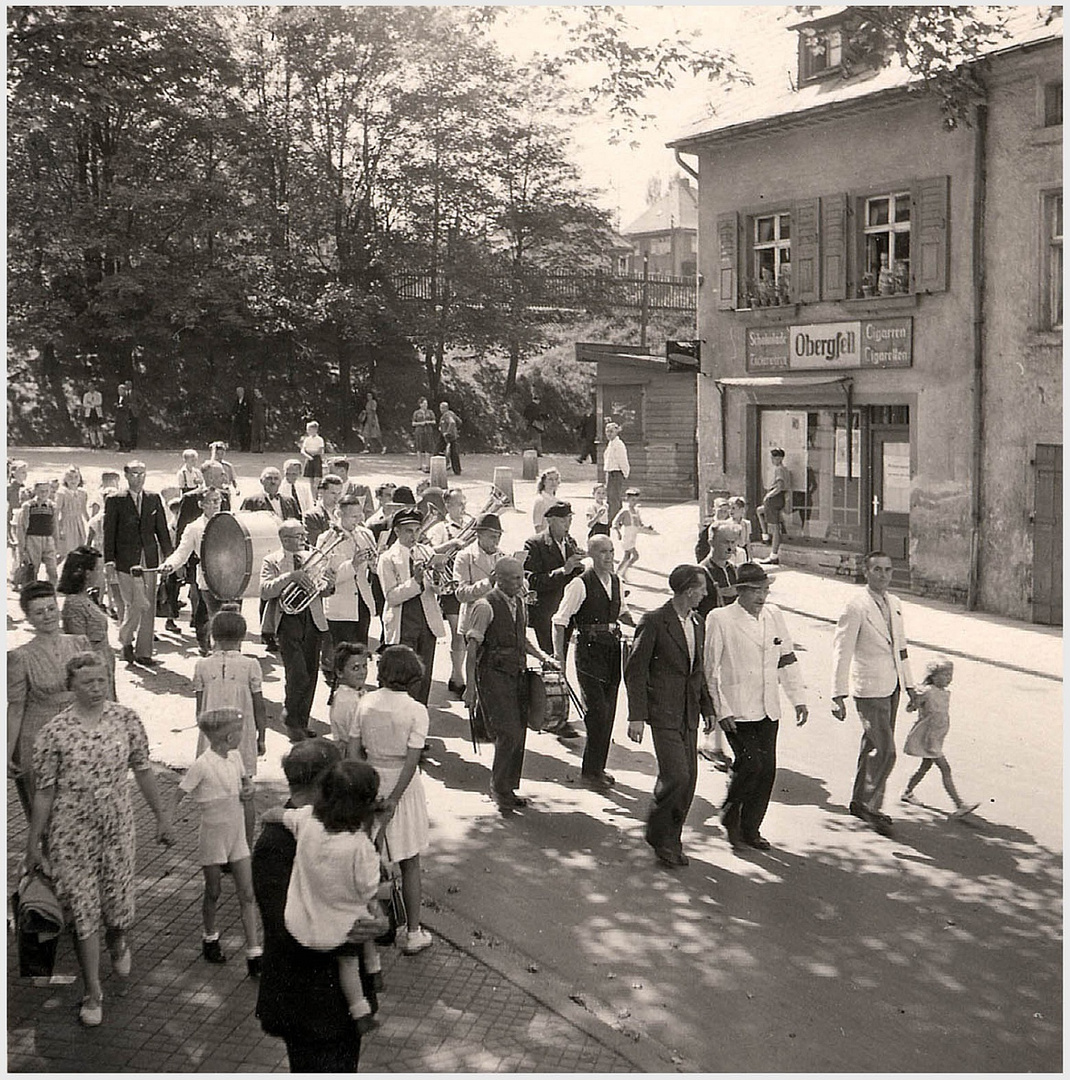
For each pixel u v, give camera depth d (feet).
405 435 142.51
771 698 28.60
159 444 126.21
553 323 156.04
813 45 53.88
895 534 68.59
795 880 27.17
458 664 42.06
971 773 35.60
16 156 116.78
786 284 75.15
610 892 26.17
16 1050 19.22
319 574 35.55
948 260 64.59
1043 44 58.13
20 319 120.98
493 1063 19.19
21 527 51.83
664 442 102.68
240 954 22.57
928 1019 21.18
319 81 125.90
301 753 17.43
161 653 47.03
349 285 134.31
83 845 20.16
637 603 57.98
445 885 26.32
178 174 124.57
